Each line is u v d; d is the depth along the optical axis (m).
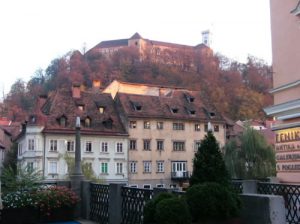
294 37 13.02
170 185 59.97
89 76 100.31
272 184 11.23
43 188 13.79
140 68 109.12
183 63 117.44
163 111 61.81
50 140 53.03
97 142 55.59
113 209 11.95
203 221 7.54
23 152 56.03
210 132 8.66
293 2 13.08
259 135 47.44
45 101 58.34
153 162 59.25
